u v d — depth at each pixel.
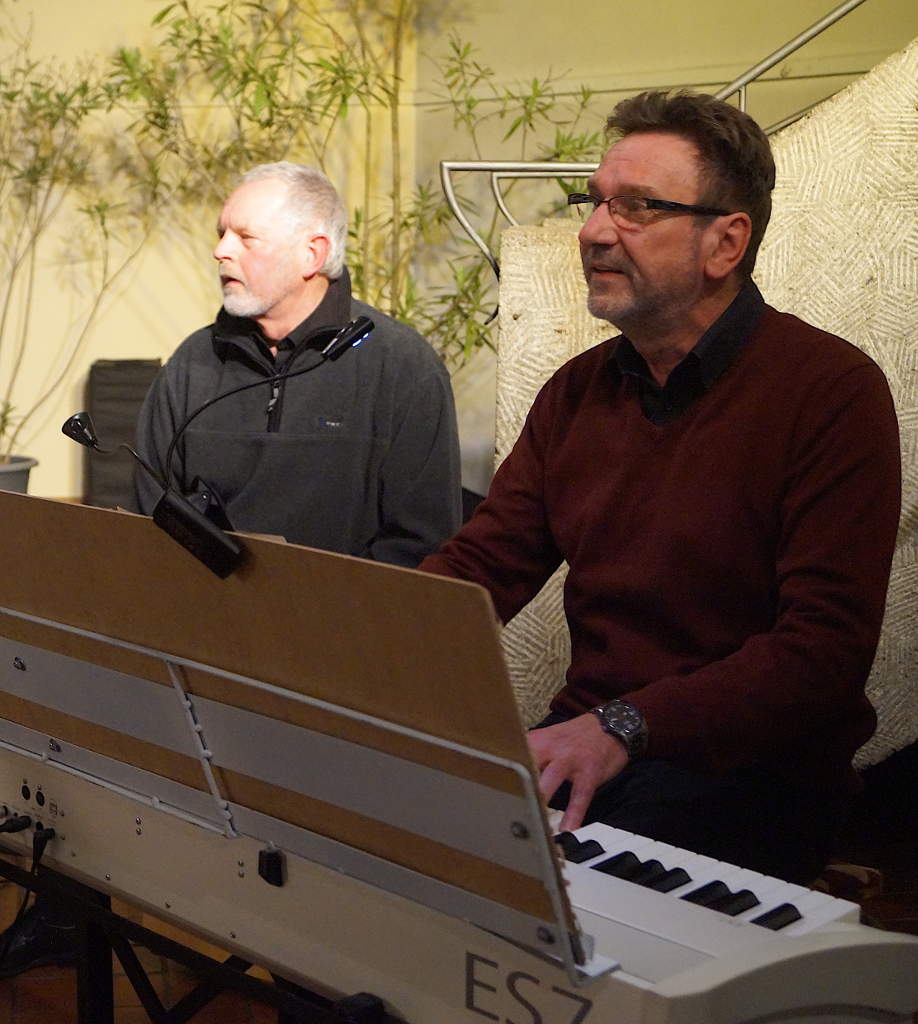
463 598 1.01
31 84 5.55
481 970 1.15
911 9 4.36
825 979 1.13
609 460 2.00
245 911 1.36
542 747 1.60
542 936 1.08
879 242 3.03
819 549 1.76
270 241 2.66
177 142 5.63
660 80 4.98
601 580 1.95
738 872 1.38
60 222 5.62
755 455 1.85
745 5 4.75
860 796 3.82
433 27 5.60
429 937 1.19
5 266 5.60
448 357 5.61
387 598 1.07
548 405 2.15
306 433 2.67
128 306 5.70
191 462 2.70
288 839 1.29
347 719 1.17
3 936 2.05
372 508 2.74
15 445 5.68
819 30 3.58
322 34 5.66
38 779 1.60
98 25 5.55
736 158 1.89
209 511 2.36
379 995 1.24
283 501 2.67
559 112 5.27
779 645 1.71
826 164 3.04
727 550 1.85
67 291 5.66
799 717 1.70
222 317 2.80
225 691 1.28
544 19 5.28
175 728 1.36
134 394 5.43
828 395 1.82
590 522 1.97
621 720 1.63
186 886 1.42
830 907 1.30
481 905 1.13
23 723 1.59
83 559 1.35
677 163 1.88
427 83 5.65
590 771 1.58
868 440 1.79
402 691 1.11
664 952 1.16
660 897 1.27
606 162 1.94
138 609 1.32
